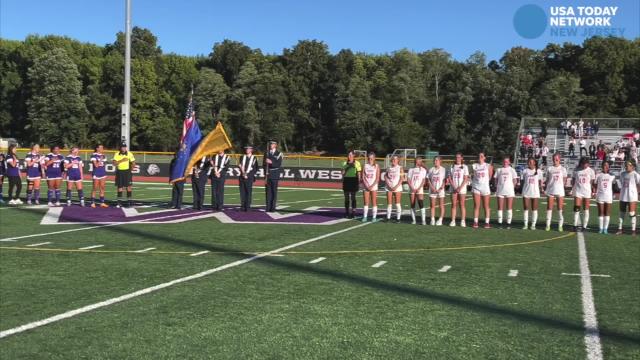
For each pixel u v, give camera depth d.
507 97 70.88
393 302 6.89
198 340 5.42
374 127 75.44
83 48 89.44
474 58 88.00
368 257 10.07
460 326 5.96
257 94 78.50
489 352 5.18
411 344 5.37
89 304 6.65
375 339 5.50
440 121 74.56
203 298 6.99
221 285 7.70
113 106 76.19
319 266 9.15
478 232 14.11
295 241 11.95
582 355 5.13
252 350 5.16
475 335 5.67
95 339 5.43
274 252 10.47
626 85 79.19
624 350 5.27
